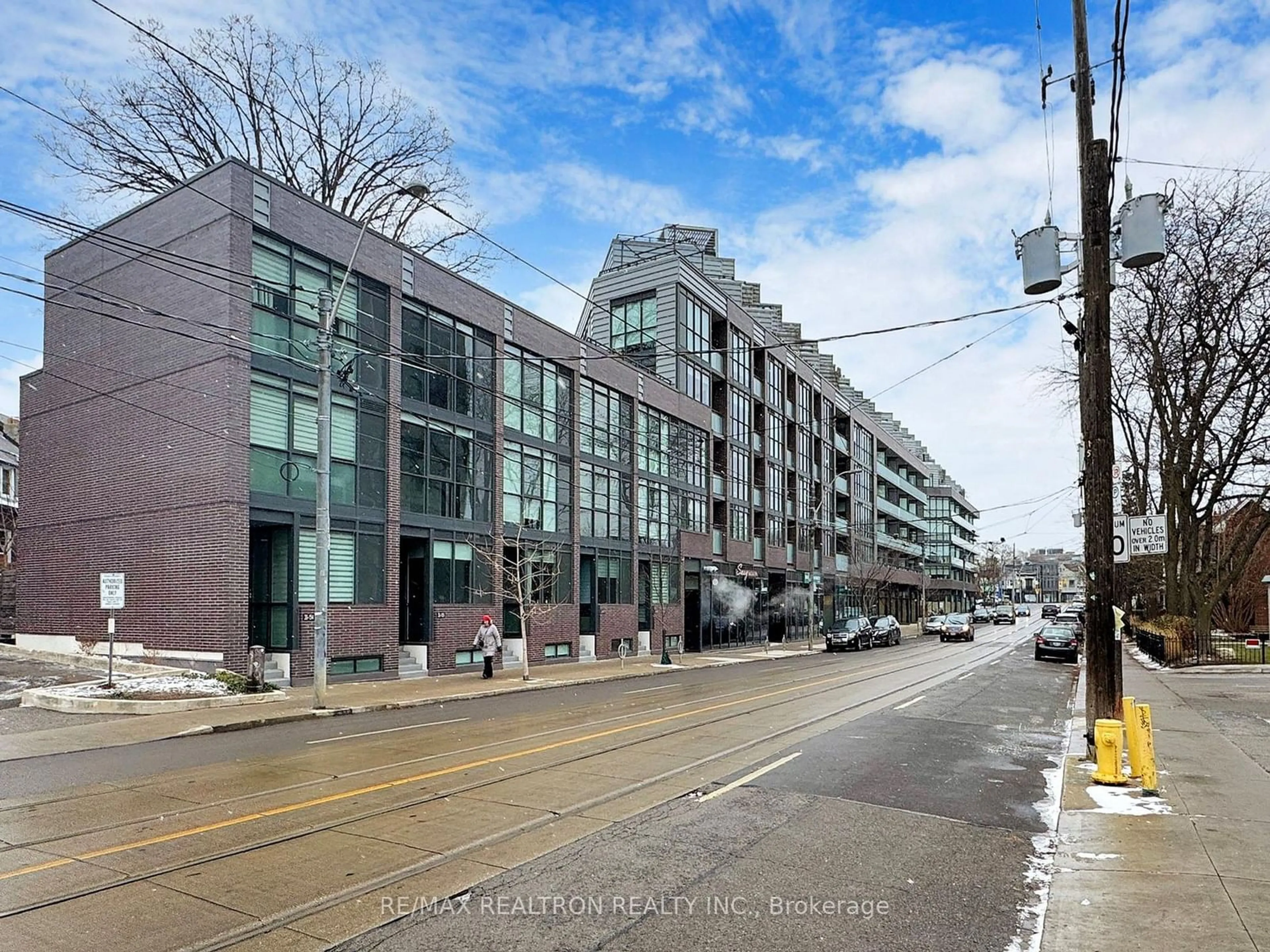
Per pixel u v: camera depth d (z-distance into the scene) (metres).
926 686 22.36
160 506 20.80
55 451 24.08
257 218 20.44
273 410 20.78
